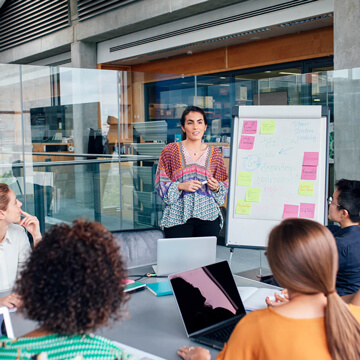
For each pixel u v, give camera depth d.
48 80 4.57
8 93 4.36
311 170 2.68
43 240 0.97
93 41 8.70
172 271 2.35
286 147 2.75
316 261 1.07
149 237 2.68
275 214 2.69
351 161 4.56
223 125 5.42
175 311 1.88
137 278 2.31
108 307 0.93
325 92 4.67
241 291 2.09
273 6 5.82
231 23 6.43
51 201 4.70
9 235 2.39
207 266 1.85
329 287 1.08
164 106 5.23
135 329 1.70
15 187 4.47
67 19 8.73
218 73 7.63
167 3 6.68
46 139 4.63
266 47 6.77
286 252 1.09
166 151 3.12
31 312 0.92
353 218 2.27
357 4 4.68
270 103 5.10
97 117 4.89
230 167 2.81
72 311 0.90
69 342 0.94
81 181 4.89
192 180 2.96
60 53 9.75
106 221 5.07
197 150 3.09
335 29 4.94
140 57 8.27
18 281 0.95
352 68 4.47
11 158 4.43
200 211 2.99
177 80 5.24
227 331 1.67
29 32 9.93
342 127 4.59
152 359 1.34
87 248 0.94
